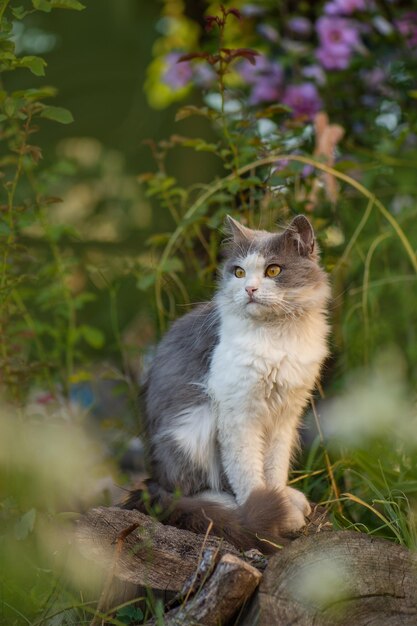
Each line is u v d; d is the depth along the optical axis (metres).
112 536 3.15
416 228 5.47
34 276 4.47
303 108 5.95
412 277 5.08
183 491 3.90
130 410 5.40
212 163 6.91
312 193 5.20
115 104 7.66
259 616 2.70
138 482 4.43
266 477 3.98
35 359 5.97
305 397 3.98
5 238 4.43
